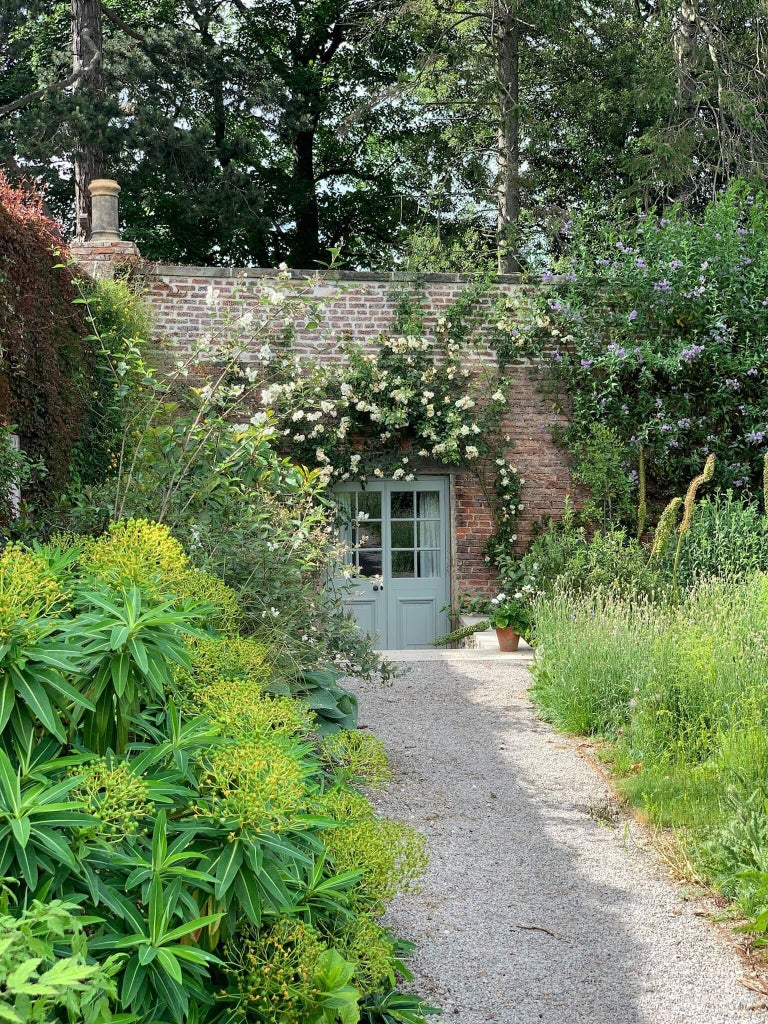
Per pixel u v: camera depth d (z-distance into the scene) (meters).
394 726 6.55
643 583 8.93
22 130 14.87
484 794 5.27
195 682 2.95
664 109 17.06
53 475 7.07
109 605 2.38
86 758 2.13
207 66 16.80
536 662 7.51
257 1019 2.30
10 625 2.12
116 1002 2.02
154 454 6.26
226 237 18.92
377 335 11.06
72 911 2.03
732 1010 3.19
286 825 2.34
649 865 4.37
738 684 5.71
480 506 11.23
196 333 10.55
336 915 2.75
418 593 11.40
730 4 16.41
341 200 20.61
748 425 11.05
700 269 11.01
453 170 18.66
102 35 16.64
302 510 6.47
